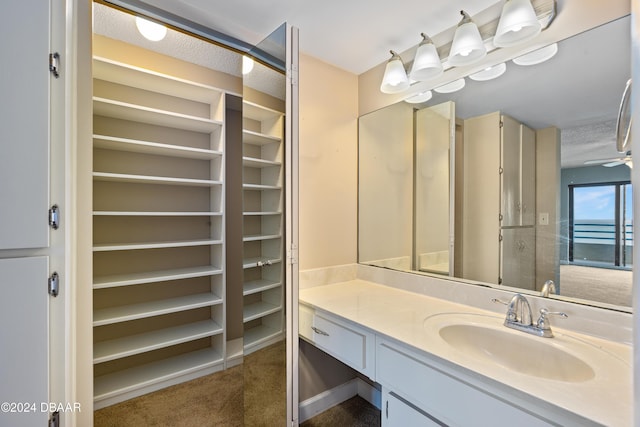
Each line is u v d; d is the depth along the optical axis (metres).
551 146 1.21
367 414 1.73
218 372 2.26
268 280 1.54
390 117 1.83
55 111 0.95
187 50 1.99
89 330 1.24
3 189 0.87
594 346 1.00
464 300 1.46
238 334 2.62
